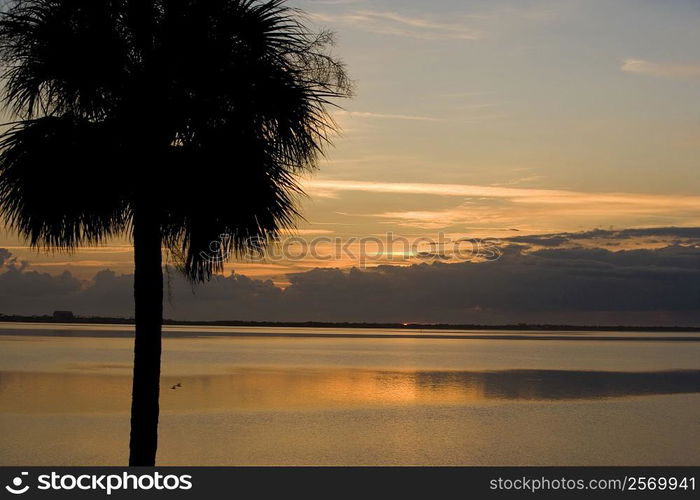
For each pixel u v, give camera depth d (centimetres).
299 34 1055
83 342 11475
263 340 15325
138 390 1023
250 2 1044
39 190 1013
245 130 1030
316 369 6316
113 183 1029
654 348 13100
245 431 2853
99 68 991
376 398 4084
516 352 10825
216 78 1004
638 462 2359
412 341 17250
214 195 1038
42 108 1030
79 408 3419
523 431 2953
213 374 5581
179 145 1049
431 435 2833
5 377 5009
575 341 18712
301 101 1040
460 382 5194
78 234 1073
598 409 3678
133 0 1008
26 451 2388
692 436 2859
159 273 1044
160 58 1009
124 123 1014
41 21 1002
